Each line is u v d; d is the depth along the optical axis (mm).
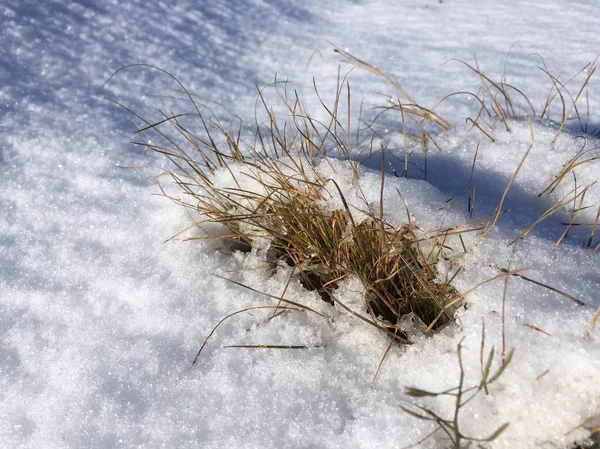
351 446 282
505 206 390
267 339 334
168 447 290
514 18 667
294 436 289
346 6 714
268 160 427
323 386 309
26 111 491
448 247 341
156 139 494
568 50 604
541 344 291
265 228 363
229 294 358
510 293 314
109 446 293
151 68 571
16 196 430
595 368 279
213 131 511
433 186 394
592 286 315
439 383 299
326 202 379
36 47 545
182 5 655
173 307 352
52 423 305
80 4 602
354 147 493
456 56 616
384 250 338
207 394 309
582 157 430
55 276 377
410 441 280
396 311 340
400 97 562
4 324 351
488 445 277
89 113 505
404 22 678
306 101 561
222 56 609
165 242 394
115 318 351
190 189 429
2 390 320
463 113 531
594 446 267
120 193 437
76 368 326
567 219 385
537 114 519
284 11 691
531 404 277
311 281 364
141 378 319
